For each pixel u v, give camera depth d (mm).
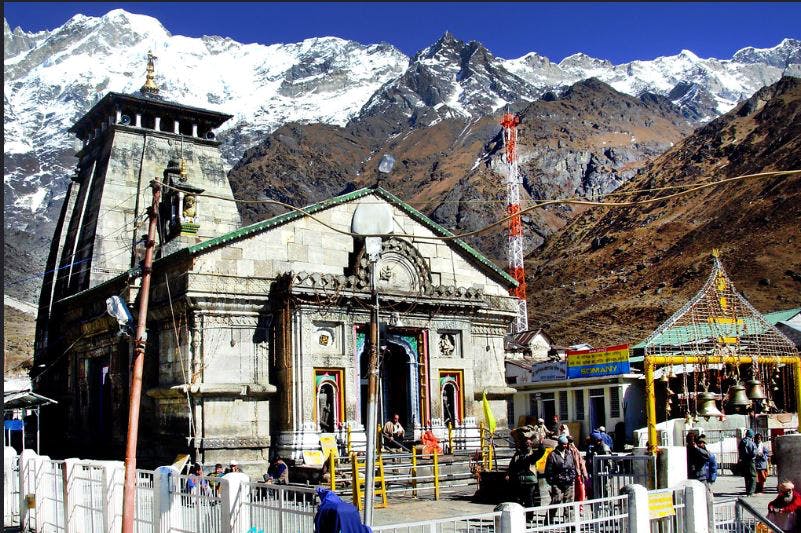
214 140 58062
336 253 40031
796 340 56469
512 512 15555
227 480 17375
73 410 47031
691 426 39906
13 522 27844
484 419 43781
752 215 132625
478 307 42500
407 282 40875
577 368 52656
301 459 35688
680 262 130875
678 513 18938
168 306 37594
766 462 31250
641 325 113812
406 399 40531
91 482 22203
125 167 53750
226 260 37219
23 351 92000
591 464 27984
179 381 36750
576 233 179750
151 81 59125
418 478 31500
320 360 37250
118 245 51531
